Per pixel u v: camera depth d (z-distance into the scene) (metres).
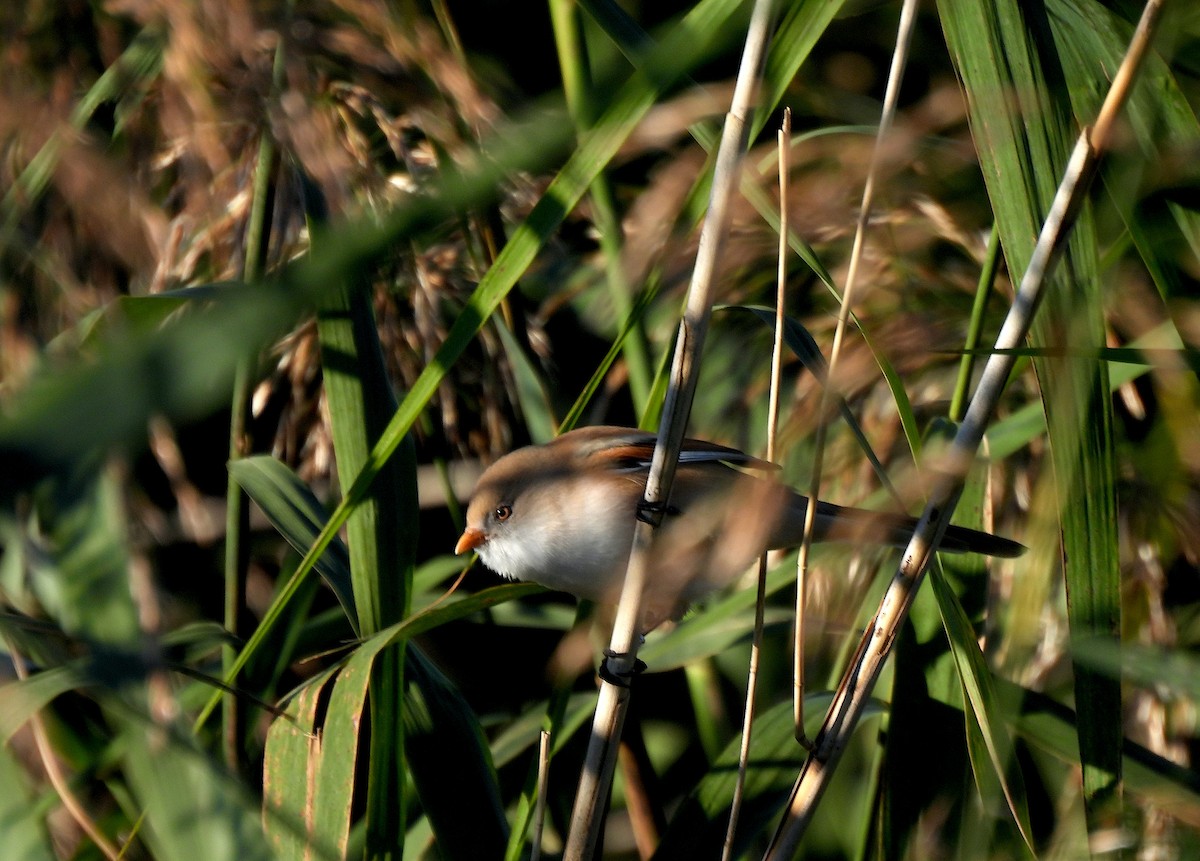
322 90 5.33
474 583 9.27
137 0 4.64
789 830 4.74
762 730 6.29
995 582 7.17
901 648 6.09
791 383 8.51
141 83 5.45
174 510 8.53
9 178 4.75
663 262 5.34
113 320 4.37
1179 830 4.76
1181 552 6.19
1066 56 5.05
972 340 6.09
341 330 6.01
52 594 5.73
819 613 7.00
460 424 7.93
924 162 7.38
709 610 7.29
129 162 5.52
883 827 5.80
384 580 5.74
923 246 8.02
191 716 7.07
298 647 7.93
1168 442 4.92
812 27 4.81
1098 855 4.82
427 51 5.01
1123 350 4.14
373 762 5.36
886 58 9.01
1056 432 4.60
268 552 9.20
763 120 4.84
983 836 5.70
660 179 3.66
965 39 4.68
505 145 2.48
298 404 7.26
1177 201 4.88
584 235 9.48
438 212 2.36
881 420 7.80
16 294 5.16
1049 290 4.65
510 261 4.80
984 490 6.35
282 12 5.07
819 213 4.72
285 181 5.80
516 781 7.97
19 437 1.36
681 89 4.55
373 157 5.75
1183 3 5.34
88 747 6.49
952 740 5.88
